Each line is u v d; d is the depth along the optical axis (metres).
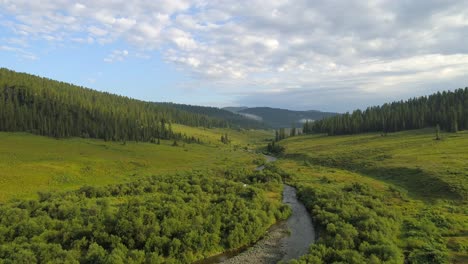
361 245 35.81
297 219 51.88
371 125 187.25
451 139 120.88
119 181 79.00
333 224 43.56
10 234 36.66
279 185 76.81
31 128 143.12
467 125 143.62
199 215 43.78
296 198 66.12
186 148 164.12
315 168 105.19
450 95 196.25
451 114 148.88
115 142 152.00
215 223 42.12
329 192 60.91
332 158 119.88
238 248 40.47
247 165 117.69
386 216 46.31
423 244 36.53
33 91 182.00
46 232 37.31
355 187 65.88
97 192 58.25
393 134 161.88
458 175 65.50
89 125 159.62
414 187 67.31
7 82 186.62
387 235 38.94
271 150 181.38
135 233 37.06
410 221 44.91
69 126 151.62
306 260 34.09
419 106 188.00
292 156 145.75
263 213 49.06
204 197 53.94
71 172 80.56
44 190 61.94
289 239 43.38
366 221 41.66
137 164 102.88
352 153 121.81
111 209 45.78
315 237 43.91
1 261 30.27
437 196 58.69
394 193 62.34
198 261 36.72
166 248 36.56
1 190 60.22
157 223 39.00
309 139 199.00
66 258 32.25
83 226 38.69
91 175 82.38
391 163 92.00
